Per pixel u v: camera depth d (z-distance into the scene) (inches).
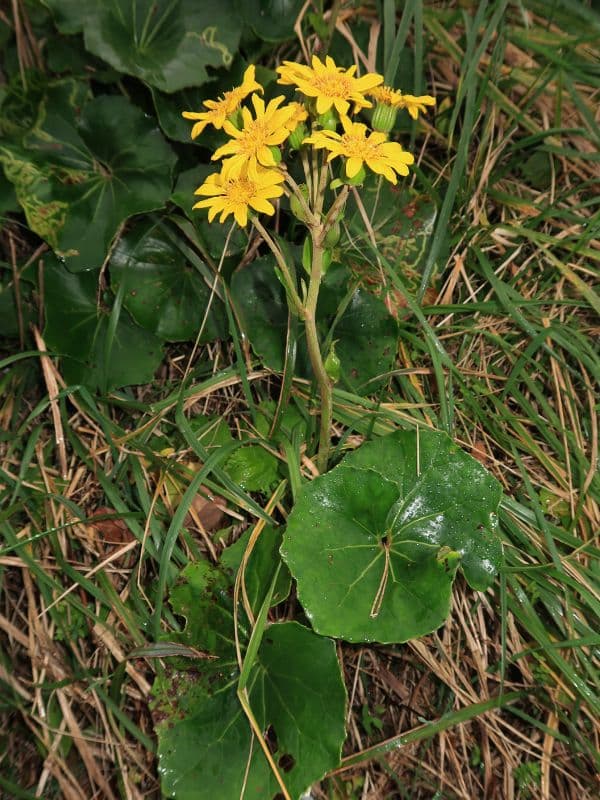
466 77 22.0
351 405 22.1
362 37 24.7
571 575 20.9
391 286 23.2
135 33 20.9
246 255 22.9
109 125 21.8
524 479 21.5
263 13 22.7
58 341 21.6
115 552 20.3
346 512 18.9
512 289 23.8
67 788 18.8
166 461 20.9
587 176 25.7
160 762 18.1
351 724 20.3
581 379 23.4
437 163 25.4
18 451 21.9
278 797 18.2
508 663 21.2
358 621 17.9
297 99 22.4
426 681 21.0
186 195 21.8
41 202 21.5
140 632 20.0
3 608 20.4
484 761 20.3
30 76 21.8
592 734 20.3
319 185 16.2
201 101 22.3
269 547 19.7
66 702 19.4
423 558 19.0
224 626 19.5
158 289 22.4
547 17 25.9
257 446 21.5
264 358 22.1
